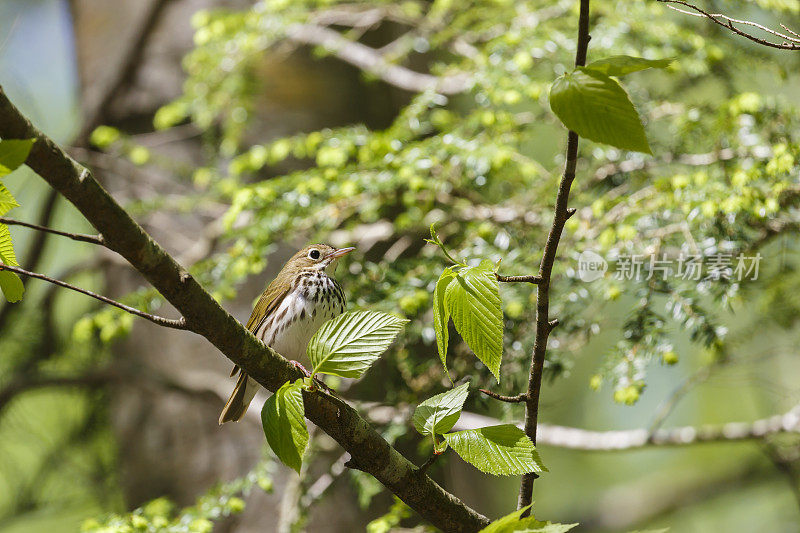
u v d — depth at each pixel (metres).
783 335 11.83
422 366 9.38
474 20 12.74
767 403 14.38
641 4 10.56
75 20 15.62
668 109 10.25
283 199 9.58
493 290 4.66
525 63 9.88
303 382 4.80
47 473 14.07
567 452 21.28
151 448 12.93
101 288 15.82
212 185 12.77
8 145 3.90
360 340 4.80
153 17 14.05
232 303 12.25
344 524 11.21
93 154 13.29
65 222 15.36
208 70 12.50
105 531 7.81
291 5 12.72
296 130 13.30
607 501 20.59
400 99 14.80
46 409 16.45
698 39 10.12
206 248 11.45
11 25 15.23
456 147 9.66
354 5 13.10
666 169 10.27
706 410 19.25
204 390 12.34
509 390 8.83
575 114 4.06
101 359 13.98
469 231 9.81
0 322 13.98
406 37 12.58
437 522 5.67
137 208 11.68
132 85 14.21
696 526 20.97
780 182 8.28
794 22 11.36
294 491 9.48
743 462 19.59
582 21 4.27
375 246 12.34
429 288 9.09
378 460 5.44
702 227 8.47
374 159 10.10
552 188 9.83
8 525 14.06
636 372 7.97
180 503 12.54
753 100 9.12
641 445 10.41
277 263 12.37
